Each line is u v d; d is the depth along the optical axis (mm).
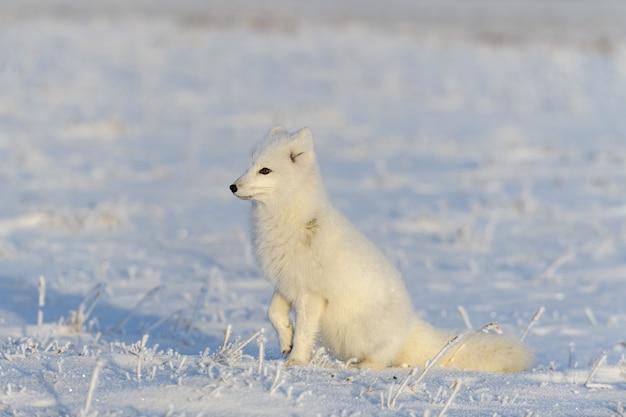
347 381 15031
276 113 68875
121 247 32531
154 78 82625
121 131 61938
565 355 20188
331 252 16578
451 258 31562
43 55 88500
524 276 28953
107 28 107000
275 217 16938
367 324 16859
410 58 97375
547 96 80812
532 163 52906
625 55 102562
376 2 184250
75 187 44625
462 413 13922
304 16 139375
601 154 54219
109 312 23781
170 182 46594
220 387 13625
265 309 24031
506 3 191750
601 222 37875
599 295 26312
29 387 13734
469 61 96875
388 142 59031
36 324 21766
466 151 56938
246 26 116562
